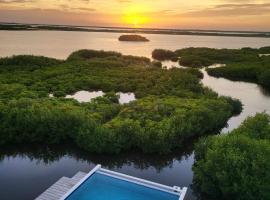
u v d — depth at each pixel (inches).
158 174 922.1
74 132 1056.2
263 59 3223.4
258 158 717.9
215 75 2608.3
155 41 7303.2
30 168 925.8
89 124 1037.2
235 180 717.9
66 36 7844.5
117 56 3216.0
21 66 2310.5
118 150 989.8
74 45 5000.0
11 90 1508.4
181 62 3348.9
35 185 825.5
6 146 1043.9
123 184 695.7
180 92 1649.9
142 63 2847.0
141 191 674.8
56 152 1038.4
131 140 1017.5
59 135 1056.2
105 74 2170.3
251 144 786.2
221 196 777.6
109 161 989.2
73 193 657.6
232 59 3499.0
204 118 1200.2
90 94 1776.6
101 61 2706.7
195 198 801.6
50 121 1054.4
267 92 2009.1
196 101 1414.9
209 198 799.1
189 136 1117.7
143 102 1382.9
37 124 1050.7
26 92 1503.4
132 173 924.6
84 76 2075.5
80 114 1094.4
